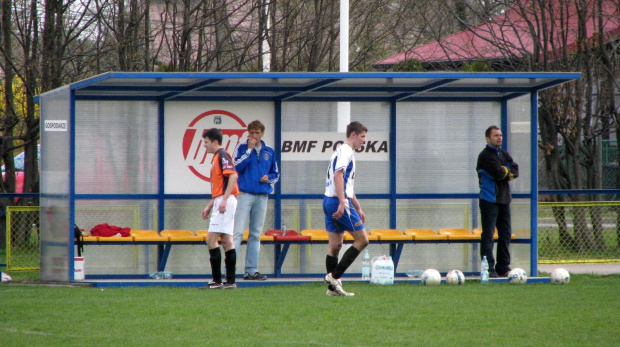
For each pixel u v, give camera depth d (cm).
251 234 4047
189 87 4112
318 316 2908
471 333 2592
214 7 6594
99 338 2477
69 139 3891
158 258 4259
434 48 7469
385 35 7831
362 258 4406
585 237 5375
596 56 6134
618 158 6222
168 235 4156
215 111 4331
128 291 3644
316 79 3934
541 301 3331
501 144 4466
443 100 4500
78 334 2548
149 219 4325
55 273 4062
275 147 4375
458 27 8400
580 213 5375
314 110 4428
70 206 3916
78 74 6203
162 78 3628
